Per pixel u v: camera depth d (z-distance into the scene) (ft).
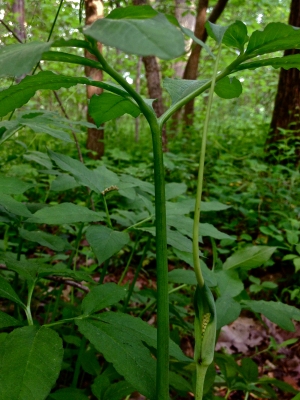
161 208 0.75
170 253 3.02
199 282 0.75
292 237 2.70
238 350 2.29
